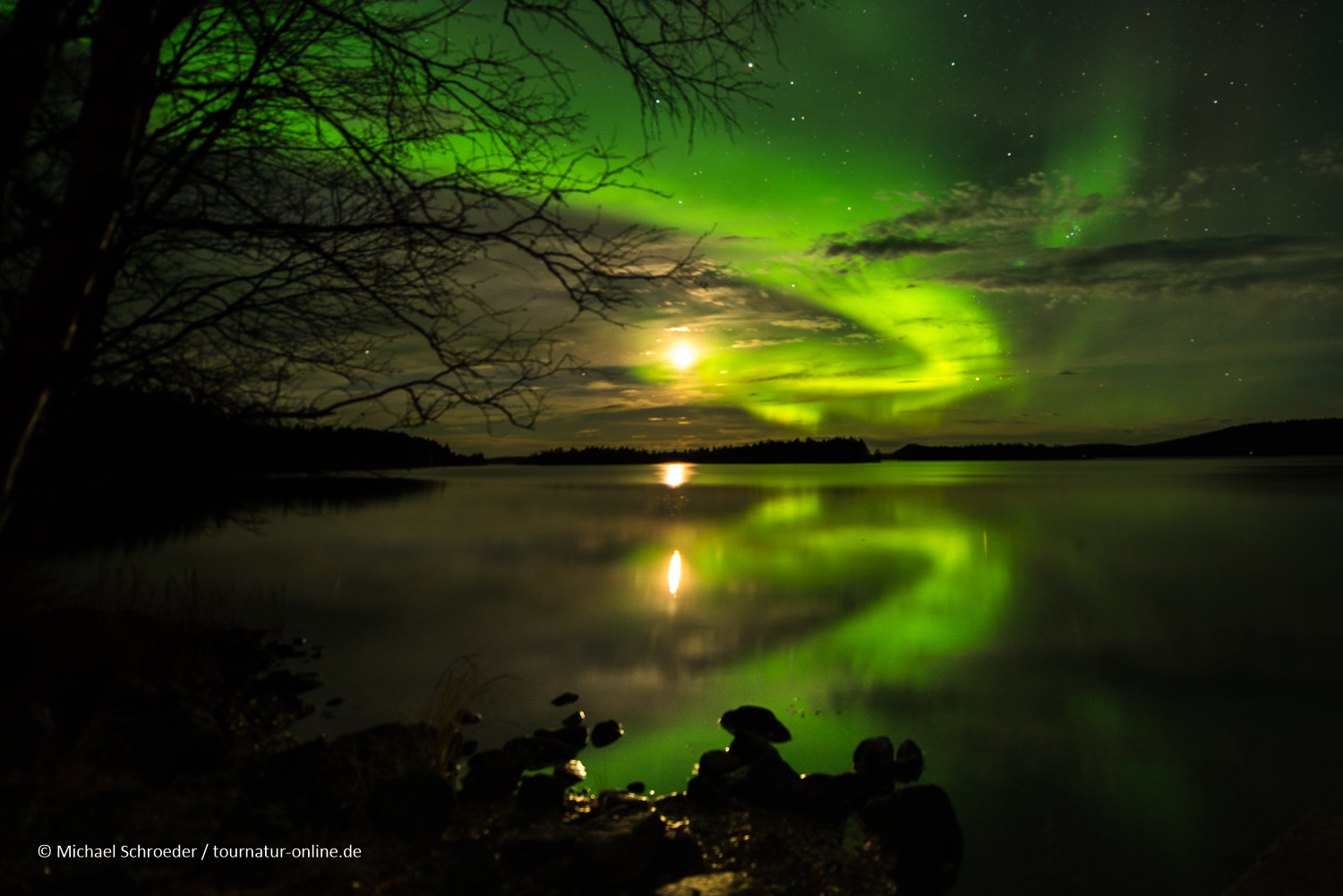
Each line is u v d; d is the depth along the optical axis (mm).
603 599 12656
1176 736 6438
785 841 4043
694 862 3689
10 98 2441
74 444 4484
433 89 4094
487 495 45812
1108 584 14562
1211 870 4219
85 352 3875
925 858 3971
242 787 4000
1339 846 3674
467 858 3420
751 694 7500
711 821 4273
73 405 4336
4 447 2348
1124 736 6438
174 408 4551
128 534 18234
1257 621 11344
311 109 4238
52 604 5758
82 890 2721
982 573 15867
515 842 3566
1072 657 9156
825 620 11164
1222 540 22266
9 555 4730
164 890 2838
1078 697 7535
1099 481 70750
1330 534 23609
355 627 10234
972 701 7371
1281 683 8078
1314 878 3420
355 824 3707
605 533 23609
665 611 11648
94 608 6176
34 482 4379
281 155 4477
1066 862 4254
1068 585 14461
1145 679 8211
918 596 13156
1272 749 6160
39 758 3689
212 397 4426
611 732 6164
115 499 4820
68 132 3504
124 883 2809
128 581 11867
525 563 16859
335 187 4344
